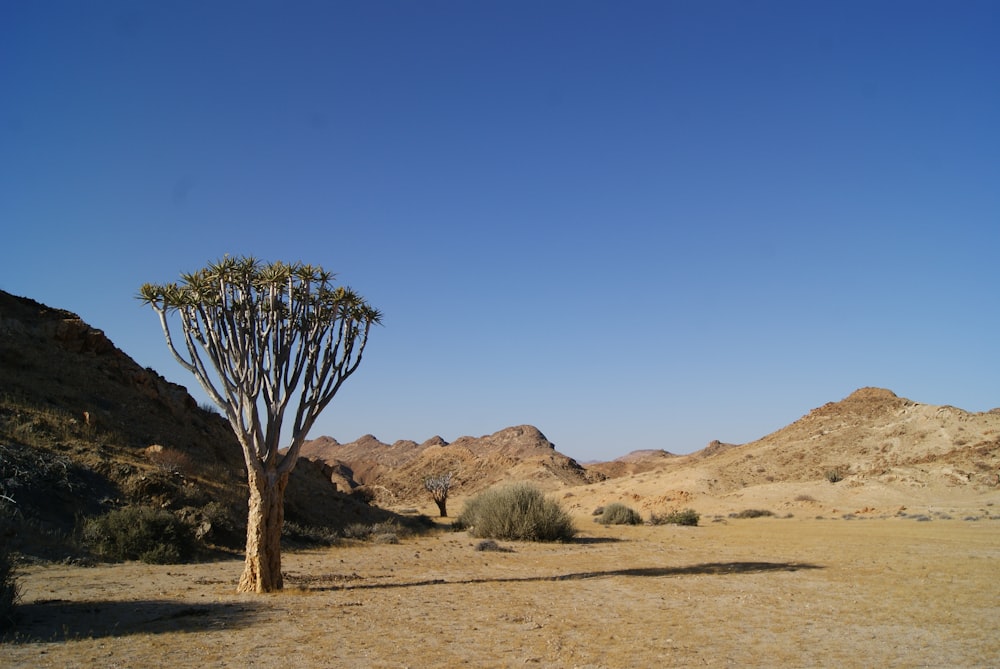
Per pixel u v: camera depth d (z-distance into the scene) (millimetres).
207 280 14719
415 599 13977
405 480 118562
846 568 19156
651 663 8852
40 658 8695
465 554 25078
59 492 20844
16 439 22359
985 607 12922
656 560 22500
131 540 19328
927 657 9180
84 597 13297
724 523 47000
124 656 8891
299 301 15672
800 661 8969
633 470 138625
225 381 14891
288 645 9648
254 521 14773
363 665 8648
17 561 16500
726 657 9172
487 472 112688
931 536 30844
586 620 11805
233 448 35969
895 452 72250
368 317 16656
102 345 35312
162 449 27172
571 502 82688
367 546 28547
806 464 77438
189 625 10906
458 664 8734
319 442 191625
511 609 12797
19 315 33531
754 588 15688
